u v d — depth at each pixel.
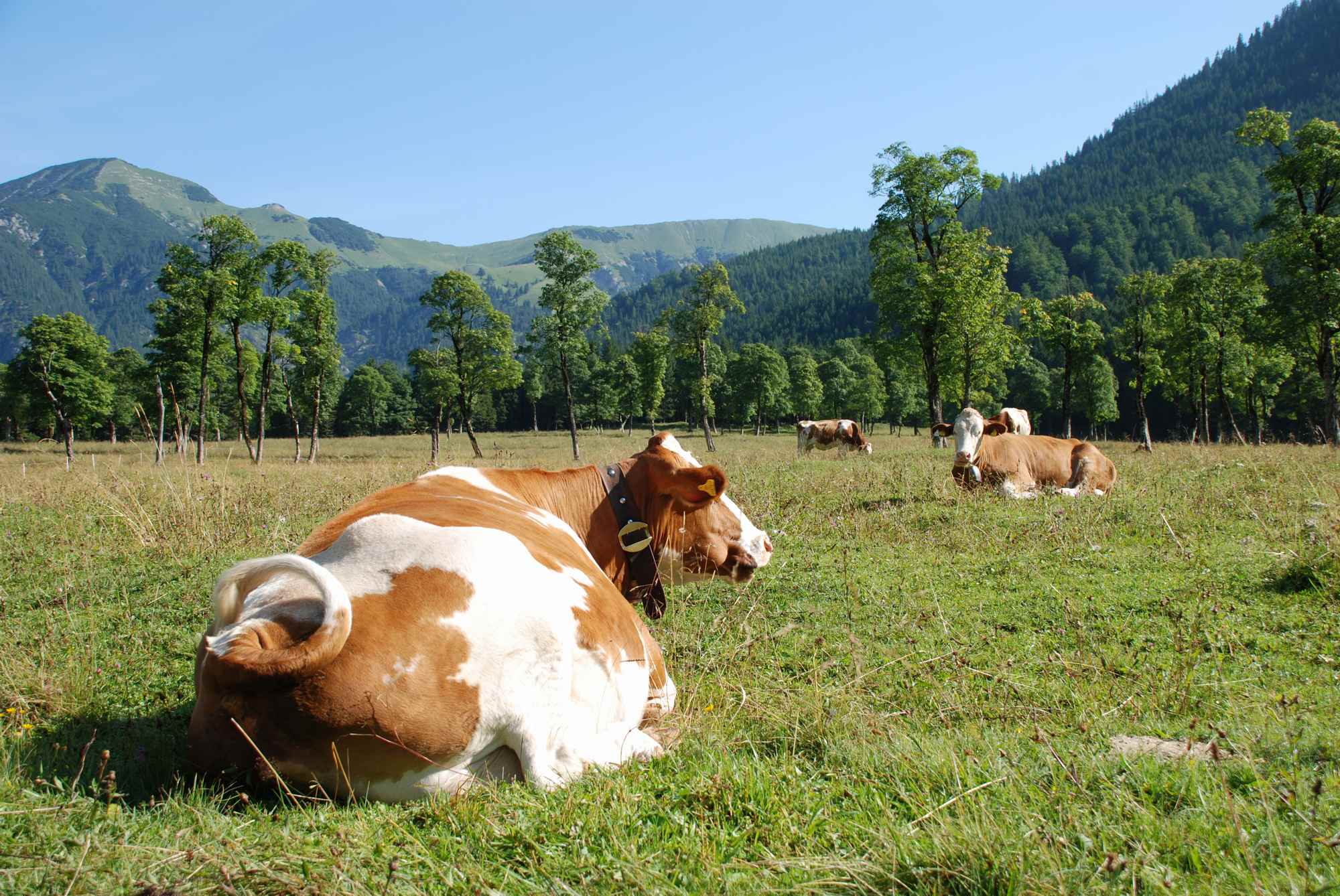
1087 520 10.34
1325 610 6.39
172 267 42.72
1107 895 2.59
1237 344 48.16
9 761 3.48
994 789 3.43
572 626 3.58
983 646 6.12
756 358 96.69
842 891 2.71
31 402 53.88
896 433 106.00
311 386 54.84
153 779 3.53
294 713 3.04
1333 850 2.73
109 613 6.83
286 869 2.67
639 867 2.73
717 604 7.34
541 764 3.40
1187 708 4.68
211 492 11.36
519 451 57.31
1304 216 35.91
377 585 3.29
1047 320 54.94
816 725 4.36
